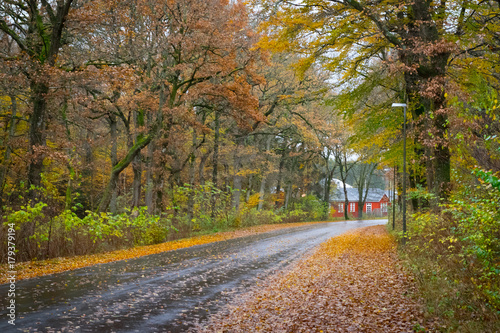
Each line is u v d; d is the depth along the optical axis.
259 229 30.17
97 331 5.79
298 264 13.21
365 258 14.17
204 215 27.62
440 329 6.00
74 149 17.91
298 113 33.81
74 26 16.44
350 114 17.36
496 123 8.98
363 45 14.94
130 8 19.91
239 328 6.36
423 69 13.30
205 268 11.90
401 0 12.54
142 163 27.70
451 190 12.29
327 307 7.65
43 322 6.00
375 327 6.32
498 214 6.20
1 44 18.38
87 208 33.06
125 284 9.06
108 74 15.43
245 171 35.97
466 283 7.39
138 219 18.67
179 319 6.64
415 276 9.55
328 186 55.78
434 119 12.50
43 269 10.68
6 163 17.81
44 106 15.94
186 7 21.17
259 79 24.77
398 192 24.08
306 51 14.66
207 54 22.84
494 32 13.27
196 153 31.81
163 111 23.22
